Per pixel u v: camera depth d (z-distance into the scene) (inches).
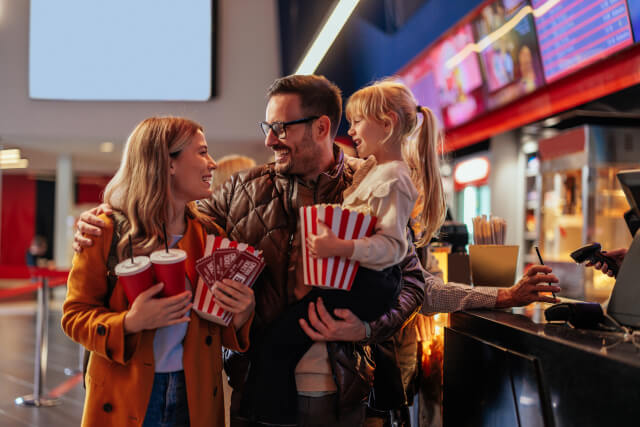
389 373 72.9
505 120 234.4
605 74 170.1
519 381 52.2
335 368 61.5
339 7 161.8
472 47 216.4
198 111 387.2
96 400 60.3
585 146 200.7
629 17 148.3
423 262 77.5
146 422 60.2
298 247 66.4
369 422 77.1
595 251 67.4
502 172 251.6
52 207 719.1
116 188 64.4
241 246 59.6
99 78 381.1
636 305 47.9
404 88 66.1
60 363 230.8
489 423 58.7
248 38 391.2
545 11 174.6
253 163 151.2
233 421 66.9
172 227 65.1
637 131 204.1
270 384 62.8
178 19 382.0
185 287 63.8
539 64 187.8
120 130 386.0
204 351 63.8
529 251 244.8
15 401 174.6
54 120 384.2
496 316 62.7
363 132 65.0
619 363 39.6
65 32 378.9
